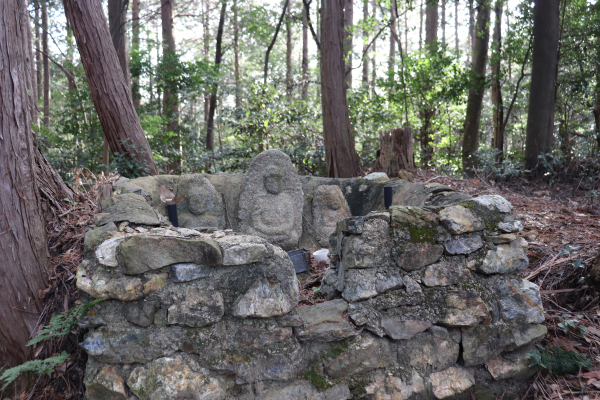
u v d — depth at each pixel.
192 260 2.10
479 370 2.52
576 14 9.55
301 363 2.27
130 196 2.95
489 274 2.54
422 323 2.42
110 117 5.96
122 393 2.00
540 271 3.41
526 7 9.77
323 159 7.81
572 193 6.55
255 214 4.11
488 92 22.02
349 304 2.39
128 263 2.03
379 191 4.42
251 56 21.22
